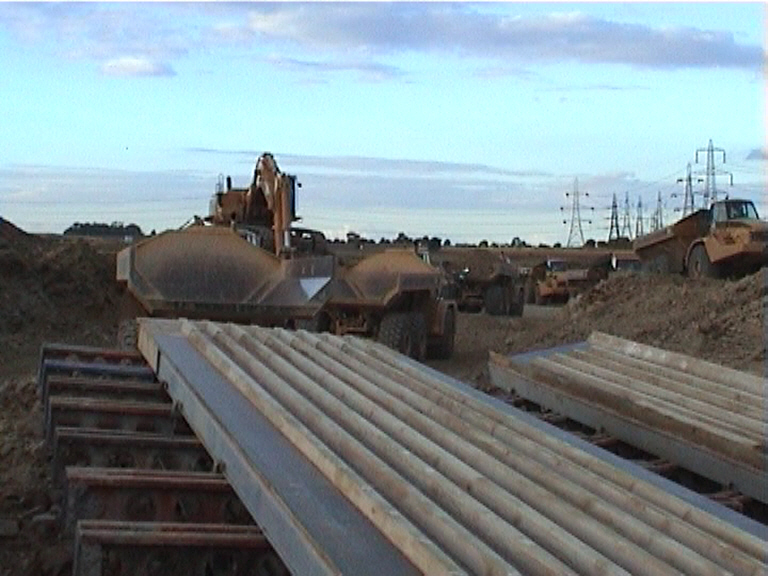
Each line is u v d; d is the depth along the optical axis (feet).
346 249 67.46
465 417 16.57
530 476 13.34
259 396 16.62
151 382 23.43
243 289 37.68
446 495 11.94
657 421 18.44
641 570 10.32
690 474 17.70
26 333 55.83
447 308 57.31
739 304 45.24
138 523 13.39
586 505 12.28
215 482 14.93
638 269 92.32
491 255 110.01
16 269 60.59
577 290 121.70
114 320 62.08
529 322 79.77
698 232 78.84
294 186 51.47
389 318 51.90
